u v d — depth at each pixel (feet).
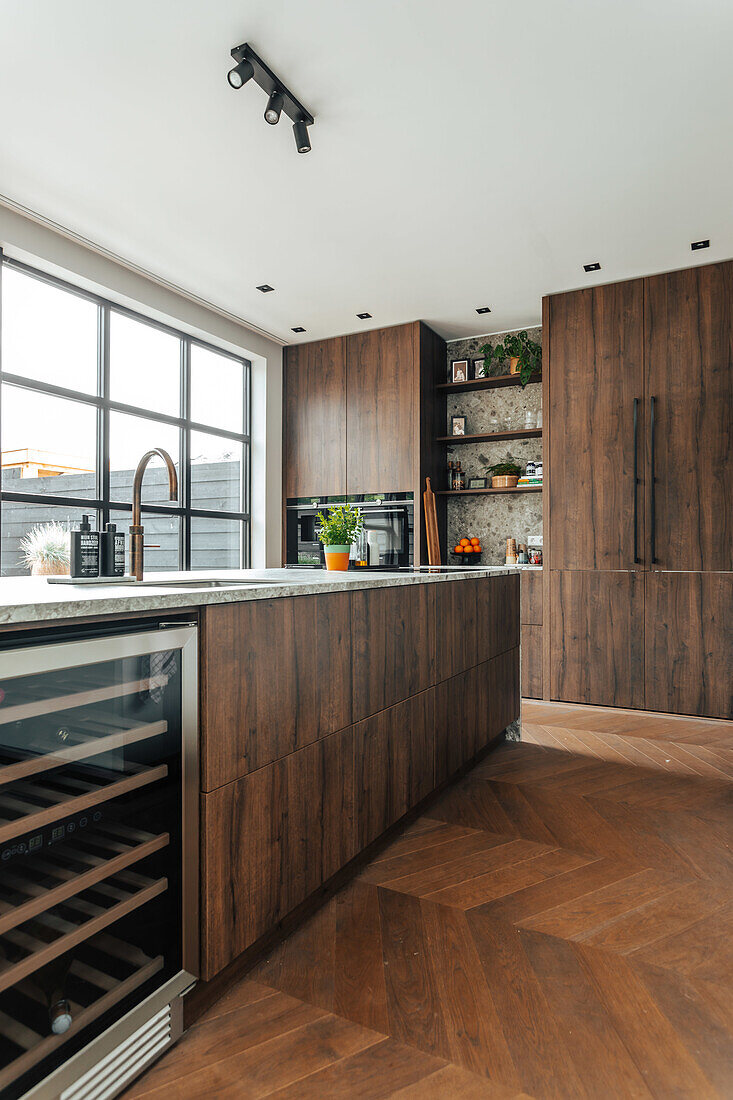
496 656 10.95
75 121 8.98
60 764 3.64
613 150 9.62
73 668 3.69
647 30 7.38
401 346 16.89
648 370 13.88
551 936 5.63
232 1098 3.92
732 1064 4.17
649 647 13.76
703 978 5.05
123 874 4.01
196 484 16.37
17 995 3.43
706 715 13.23
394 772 7.37
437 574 8.48
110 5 7.09
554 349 14.88
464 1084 4.02
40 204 11.19
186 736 4.43
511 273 13.89
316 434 18.01
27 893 3.46
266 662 5.18
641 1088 3.98
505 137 9.32
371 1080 4.06
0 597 3.77
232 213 11.48
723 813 8.36
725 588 13.06
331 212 11.44
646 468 13.85
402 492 16.78
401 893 6.37
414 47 7.64
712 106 8.64
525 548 17.35
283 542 18.38
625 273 13.87
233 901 4.82
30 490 12.39
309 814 5.76
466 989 4.92
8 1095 3.36
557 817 8.23
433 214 11.50
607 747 11.34
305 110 8.68
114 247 12.78
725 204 11.12
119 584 6.49
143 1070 4.14
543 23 7.29
